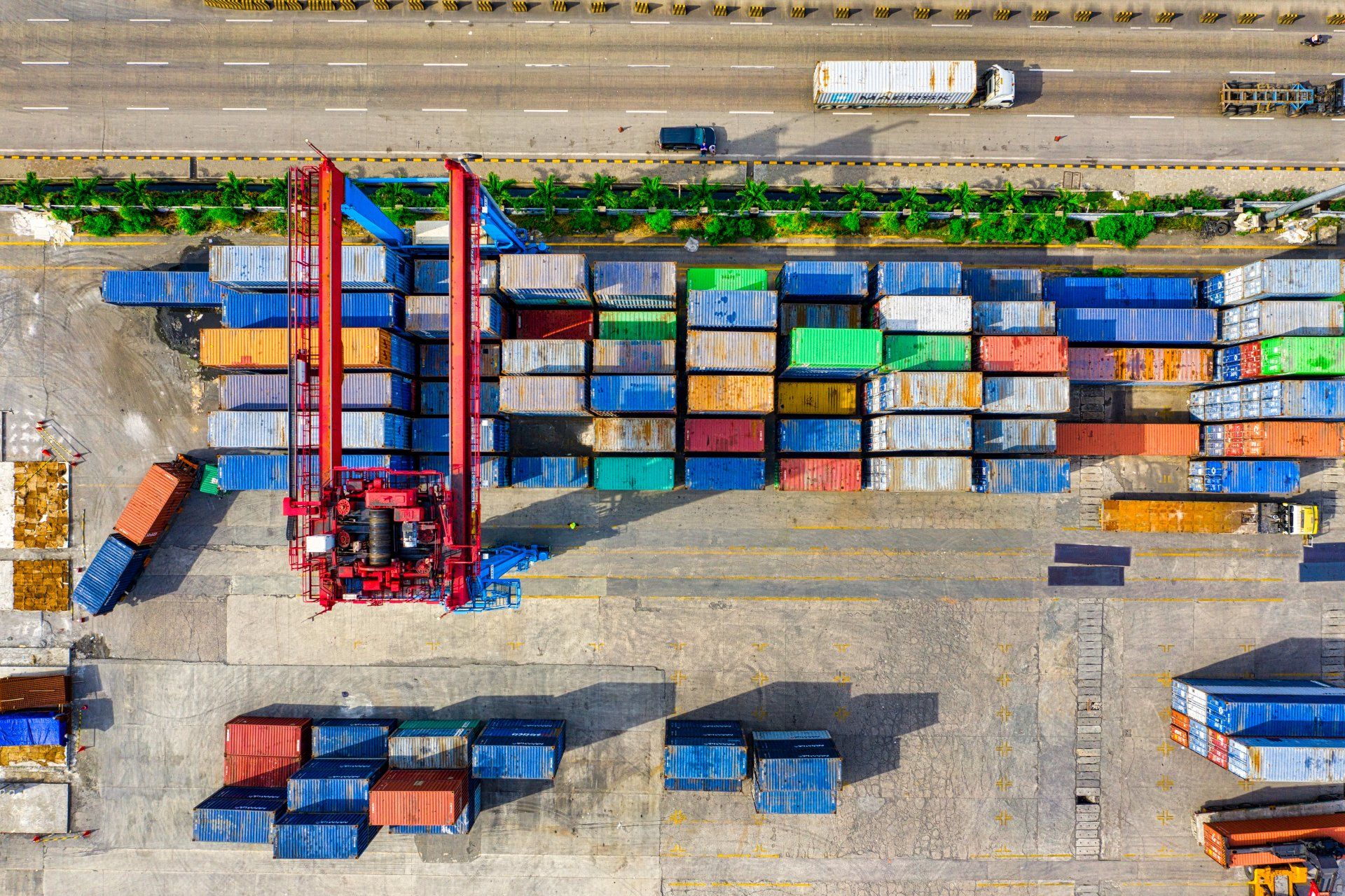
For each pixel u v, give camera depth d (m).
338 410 32.88
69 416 44.66
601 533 45.19
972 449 41.12
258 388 40.72
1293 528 43.09
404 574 31.22
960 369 39.94
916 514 45.16
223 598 44.91
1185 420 44.88
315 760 43.44
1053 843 45.19
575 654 45.31
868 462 43.22
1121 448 43.31
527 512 45.19
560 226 45.22
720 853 45.22
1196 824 44.88
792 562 45.22
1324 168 45.22
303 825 41.03
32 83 45.28
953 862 45.28
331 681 45.06
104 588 43.00
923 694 45.28
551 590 45.25
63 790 44.84
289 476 31.66
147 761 44.84
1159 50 45.31
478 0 44.94
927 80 43.62
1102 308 42.94
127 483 44.78
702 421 41.69
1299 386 39.19
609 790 45.09
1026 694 45.16
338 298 32.94
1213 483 43.28
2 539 44.59
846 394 43.09
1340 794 44.97
